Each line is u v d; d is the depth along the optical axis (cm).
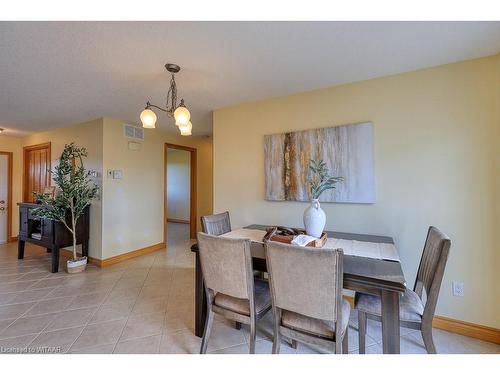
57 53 189
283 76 231
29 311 235
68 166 345
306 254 128
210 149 591
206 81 242
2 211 498
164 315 230
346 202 243
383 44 179
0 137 491
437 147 211
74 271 336
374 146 233
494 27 159
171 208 821
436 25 158
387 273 138
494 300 193
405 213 222
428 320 145
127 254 399
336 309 127
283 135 275
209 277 164
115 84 247
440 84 210
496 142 192
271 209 288
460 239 203
